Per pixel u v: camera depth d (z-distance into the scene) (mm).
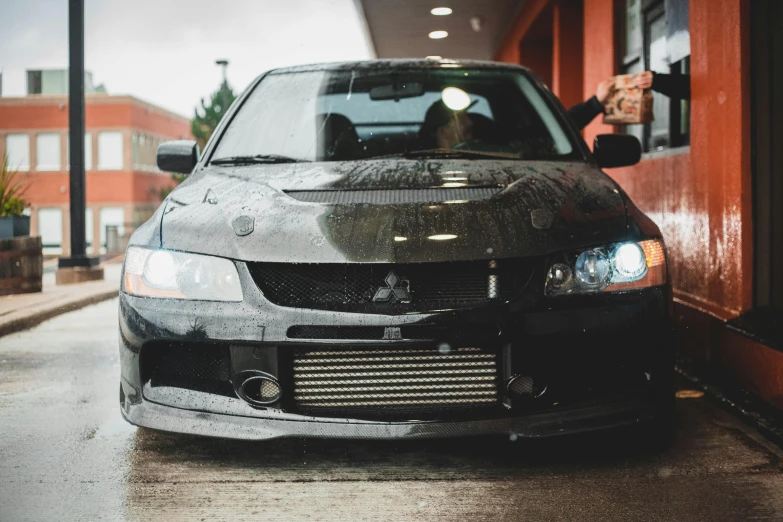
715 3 4508
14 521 2463
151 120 47562
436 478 2793
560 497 2613
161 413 2836
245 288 2752
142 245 2955
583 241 2816
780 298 4172
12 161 44344
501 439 3174
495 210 2867
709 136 4641
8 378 4559
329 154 3631
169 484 2764
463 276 2732
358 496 2637
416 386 2723
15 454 3121
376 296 2695
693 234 4945
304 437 2703
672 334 2896
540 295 2732
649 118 4992
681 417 3541
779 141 4094
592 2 8078
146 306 2844
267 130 3793
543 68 12523
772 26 4094
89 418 3656
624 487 2695
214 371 2814
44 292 8602
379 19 13172
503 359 2719
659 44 6195
